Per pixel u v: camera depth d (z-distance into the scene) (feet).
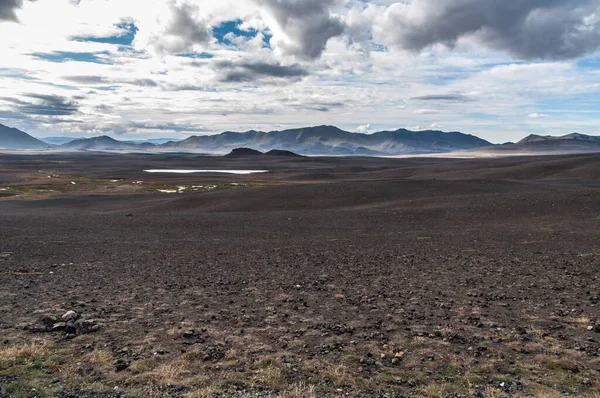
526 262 78.89
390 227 137.80
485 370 33.09
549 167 417.69
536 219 139.03
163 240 119.24
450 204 179.32
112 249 103.60
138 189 383.65
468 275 69.21
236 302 54.08
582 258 80.74
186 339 40.27
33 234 130.11
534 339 39.55
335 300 54.90
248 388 30.14
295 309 50.70
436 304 52.13
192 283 65.92
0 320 45.47
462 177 427.33
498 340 39.37
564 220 133.28
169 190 376.48
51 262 85.66
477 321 45.21
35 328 42.57
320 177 539.29
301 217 166.30
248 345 38.68
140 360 34.86
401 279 67.41
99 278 69.97
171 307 51.57
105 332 42.06
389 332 42.14
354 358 35.47
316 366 34.01
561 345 37.91
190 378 31.73
